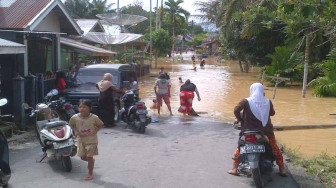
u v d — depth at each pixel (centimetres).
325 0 609
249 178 580
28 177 584
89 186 545
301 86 2333
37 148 757
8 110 979
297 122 1187
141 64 3145
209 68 4353
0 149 515
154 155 718
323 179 584
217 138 877
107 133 921
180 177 585
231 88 2209
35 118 729
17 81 892
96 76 1152
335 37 645
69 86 1133
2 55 1137
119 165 649
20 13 1191
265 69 2380
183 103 1262
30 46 1379
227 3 2572
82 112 566
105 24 3350
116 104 1089
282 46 2498
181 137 887
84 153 571
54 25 1465
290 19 607
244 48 2908
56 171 614
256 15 685
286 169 621
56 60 1495
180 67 4472
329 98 1792
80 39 2402
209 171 616
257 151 512
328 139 960
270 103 555
